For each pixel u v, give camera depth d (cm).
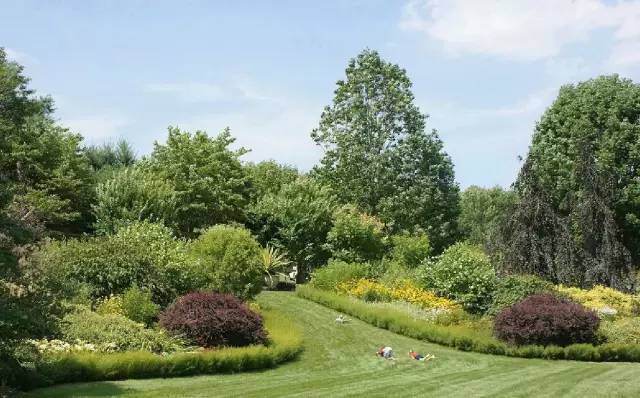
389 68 3903
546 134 3042
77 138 2809
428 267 2341
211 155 3041
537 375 1265
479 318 1978
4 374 933
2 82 2173
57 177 2614
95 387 1034
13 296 908
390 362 1467
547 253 2302
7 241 946
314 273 2689
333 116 3938
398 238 3050
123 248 1678
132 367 1148
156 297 1669
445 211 3869
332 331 1852
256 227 3075
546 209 2336
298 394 1011
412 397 1000
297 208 3020
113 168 3475
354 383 1141
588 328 1648
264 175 3747
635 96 2914
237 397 982
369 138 3869
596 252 2325
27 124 2561
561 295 1975
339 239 2961
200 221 2939
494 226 2439
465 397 1005
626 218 2748
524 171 2388
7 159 2362
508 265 2297
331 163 3909
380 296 2277
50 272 1096
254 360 1329
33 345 1024
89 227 2692
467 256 2245
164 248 1794
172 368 1196
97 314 1376
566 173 2848
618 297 2055
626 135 2816
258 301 2228
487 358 1584
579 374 1283
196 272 1786
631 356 1614
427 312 2020
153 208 2580
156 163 3014
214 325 1406
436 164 3803
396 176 3756
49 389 998
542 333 1636
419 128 3862
